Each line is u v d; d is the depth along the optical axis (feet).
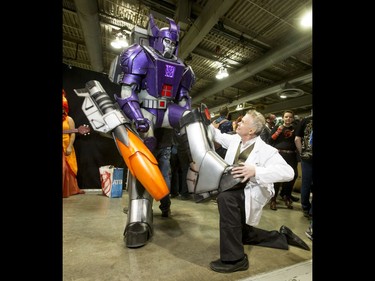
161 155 7.02
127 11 12.50
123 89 5.36
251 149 5.08
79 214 7.15
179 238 5.57
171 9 11.83
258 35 13.85
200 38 12.53
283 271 4.12
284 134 9.87
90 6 10.31
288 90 18.30
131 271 3.89
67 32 15.52
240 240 4.22
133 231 4.88
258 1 11.01
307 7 10.79
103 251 4.62
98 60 16.02
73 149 10.19
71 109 10.55
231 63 17.97
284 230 5.65
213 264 4.11
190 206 9.34
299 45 12.60
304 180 8.43
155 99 5.60
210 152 4.66
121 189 10.14
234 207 4.24
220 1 9.77
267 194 4.75
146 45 5.73
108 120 4.93
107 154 11.43
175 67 5.52
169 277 3.76
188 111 5.37
